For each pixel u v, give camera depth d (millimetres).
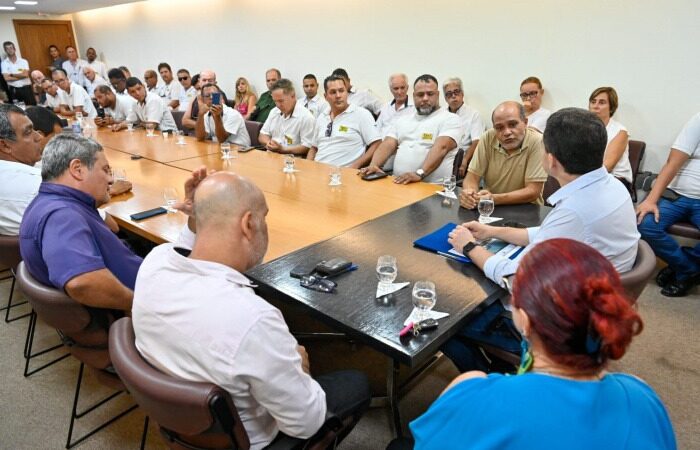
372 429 1693
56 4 7637
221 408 834
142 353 954
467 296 1328
